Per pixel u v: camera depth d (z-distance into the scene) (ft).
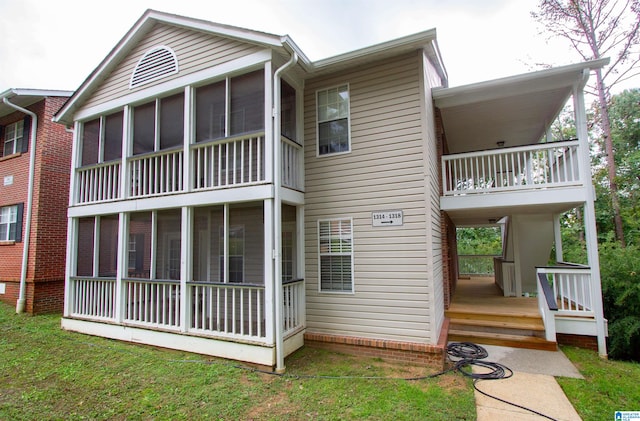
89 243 30.55
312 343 20.48
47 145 32.60
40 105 33.22
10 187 34.50
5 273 33.45
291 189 20.07
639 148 54.19
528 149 22.43
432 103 23.53
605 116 43.09
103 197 24.82
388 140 19.80
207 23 20.62
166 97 23.16
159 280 21.40
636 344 22.41
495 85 21.52
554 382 15.58
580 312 20.86
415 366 17.58
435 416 12.43
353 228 20.33
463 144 35.83
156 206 21.72
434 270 18.78
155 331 20.99
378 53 19.20
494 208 24.12
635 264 24.22
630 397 14.11
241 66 19.81
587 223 20.67
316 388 14.92
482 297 30.48
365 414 12.62
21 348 20.93
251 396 14.23
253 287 18.19
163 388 15.08
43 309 31.12
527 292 35.40
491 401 13.80
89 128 27.22
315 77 22.15
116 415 12.85
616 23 40.42
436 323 18.63
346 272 20.36
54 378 16.30
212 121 21.24
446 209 24.03
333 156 21.21
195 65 21.50
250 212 24.03
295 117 21.80
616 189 43.32
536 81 21.53
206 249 25.05
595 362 18.33
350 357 18.90
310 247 21.38
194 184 21.26
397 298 18.86
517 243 30.19
